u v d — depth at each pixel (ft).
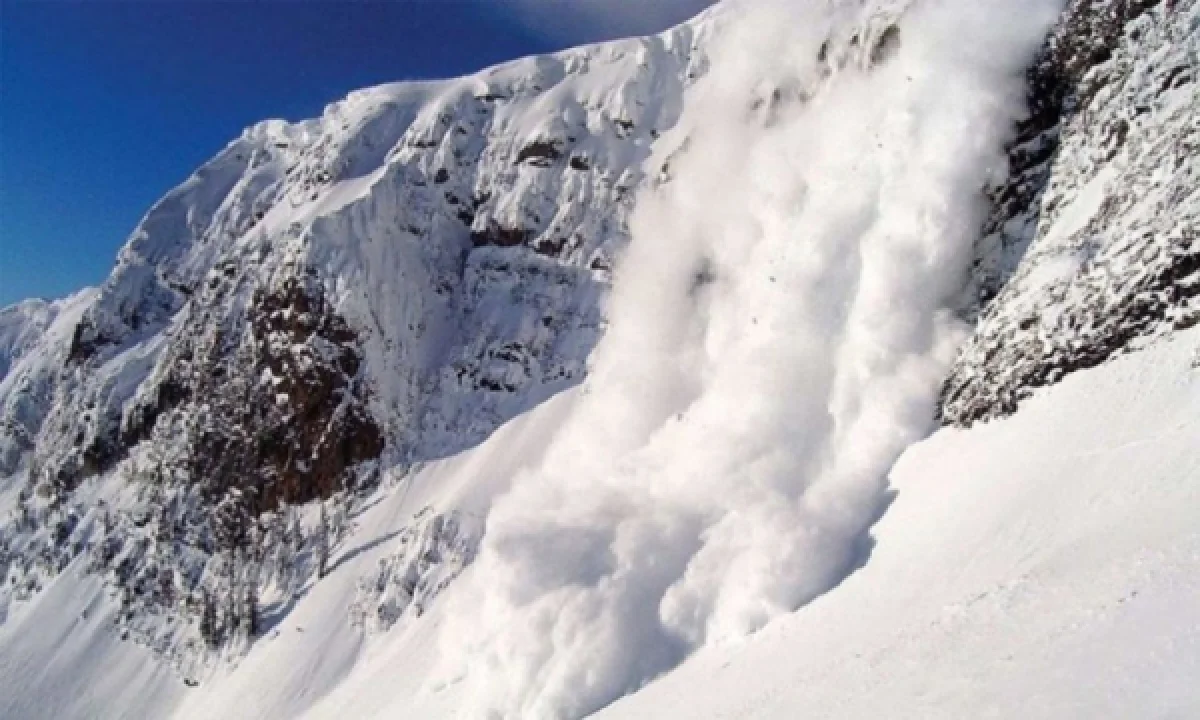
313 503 286.66
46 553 369.50
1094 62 129.08
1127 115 118.83
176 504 323.16
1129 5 126.31
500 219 327.88
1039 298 114.83
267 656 241.35
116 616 313.32
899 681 72.64
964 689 64.13
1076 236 116.67
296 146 483.92
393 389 294.46
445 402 293.64
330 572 257.14
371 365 294.87
